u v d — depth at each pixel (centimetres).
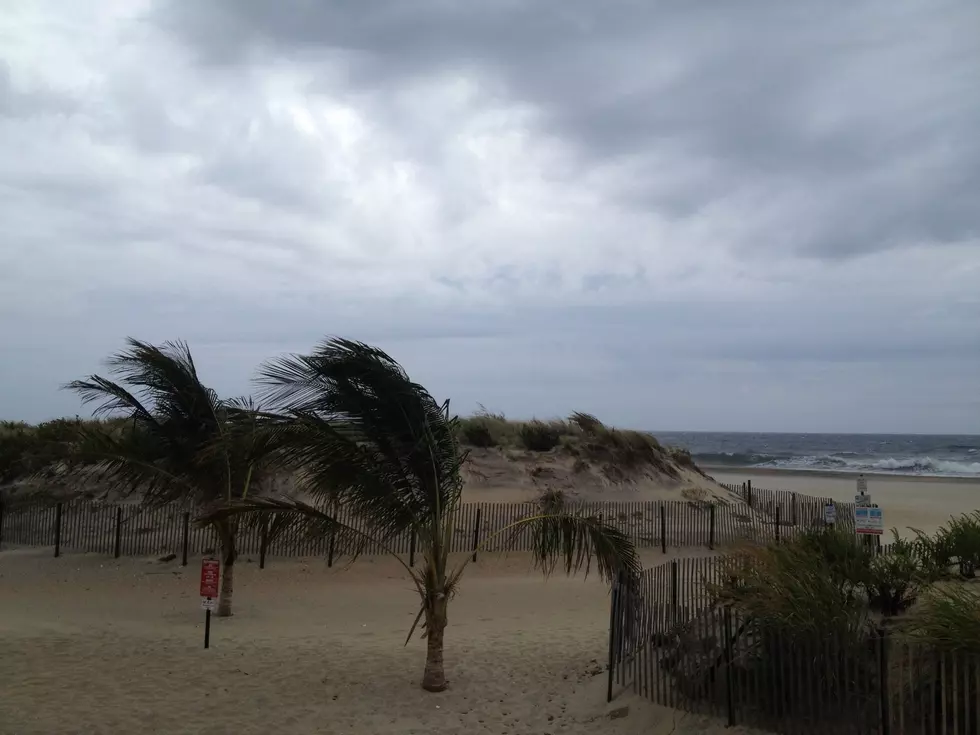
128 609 1355
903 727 581
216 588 1000
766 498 2747
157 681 830
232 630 1159
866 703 605
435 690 852
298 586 1594
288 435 822
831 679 628
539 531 866
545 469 2611
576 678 905
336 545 1833
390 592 1554
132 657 920
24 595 1478
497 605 1438
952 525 1122
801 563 762
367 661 969
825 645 630
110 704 748
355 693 835
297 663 940
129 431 1520
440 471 861
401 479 847
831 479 5428
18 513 2059
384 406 821
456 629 1209
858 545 936
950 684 572
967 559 1016
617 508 2336
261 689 829
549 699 830
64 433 2284
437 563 861
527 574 1753
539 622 1277
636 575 877
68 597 1466
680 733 691
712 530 2102
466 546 1958
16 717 694
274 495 1825
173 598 1468
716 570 869
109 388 1337
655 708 752
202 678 852
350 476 824
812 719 633
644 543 2086
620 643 844
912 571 848
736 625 706
